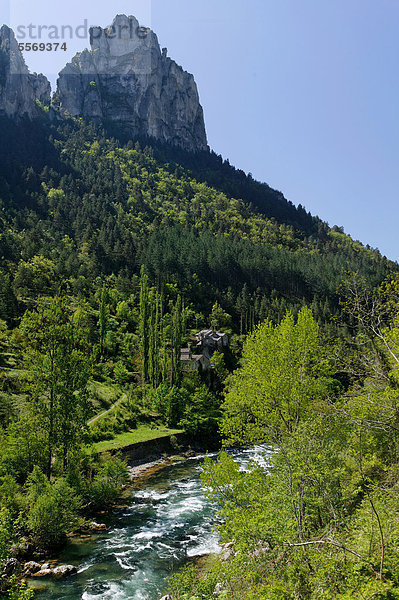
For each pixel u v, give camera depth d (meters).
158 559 23.36
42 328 32.69
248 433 25.33
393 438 18.08
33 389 31.52
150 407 64.44
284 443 15.62
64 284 103.94
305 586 10.81
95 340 81.56
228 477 16.53
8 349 63.19
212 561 22.81
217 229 194.62
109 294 105.56
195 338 102.00
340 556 10.58
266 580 12.11
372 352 16.34
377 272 135.12
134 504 33.34
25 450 30.11
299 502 12.16
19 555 22.88
